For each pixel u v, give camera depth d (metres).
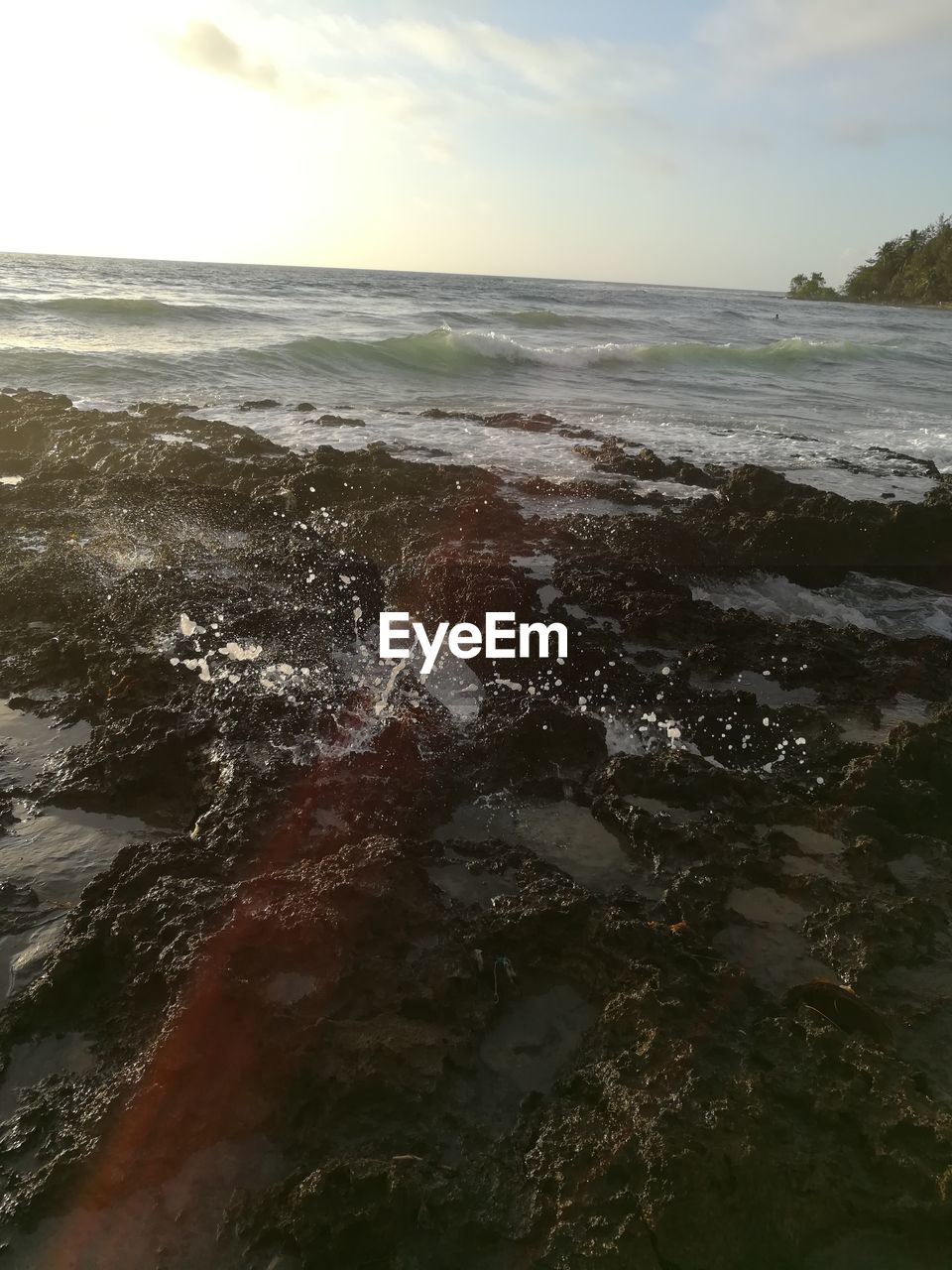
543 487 9.70
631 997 3.23
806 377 22.69
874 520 8.48
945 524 8.33
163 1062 2.84
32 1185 2.55
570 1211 2.51
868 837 4.25
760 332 37.09
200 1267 2.40
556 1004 3.34
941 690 6.07
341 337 22.03
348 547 7.89
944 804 4.64
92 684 5.37
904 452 13.52
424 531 7.96
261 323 24.53
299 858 3.90
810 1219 2.52
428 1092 2.89
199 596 6.50
